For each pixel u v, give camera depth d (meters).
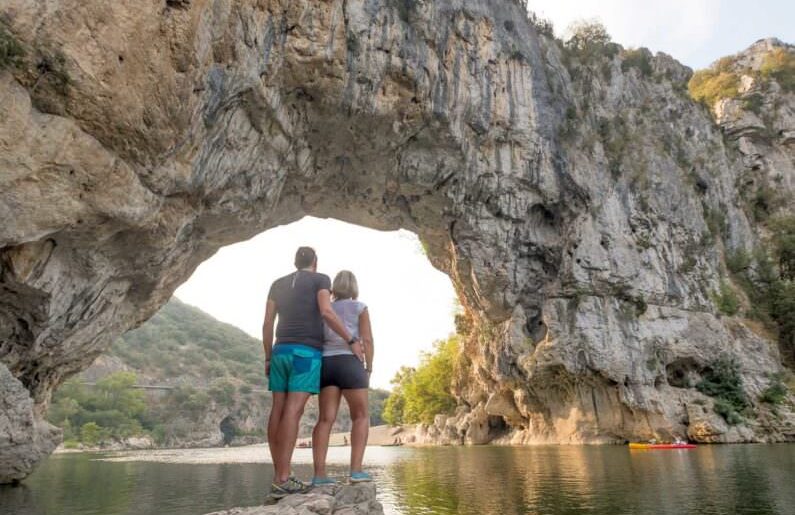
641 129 40.03
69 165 11.67
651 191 37.31
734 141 50.50
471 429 43.03
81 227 12.90
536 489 13.34
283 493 4.94
